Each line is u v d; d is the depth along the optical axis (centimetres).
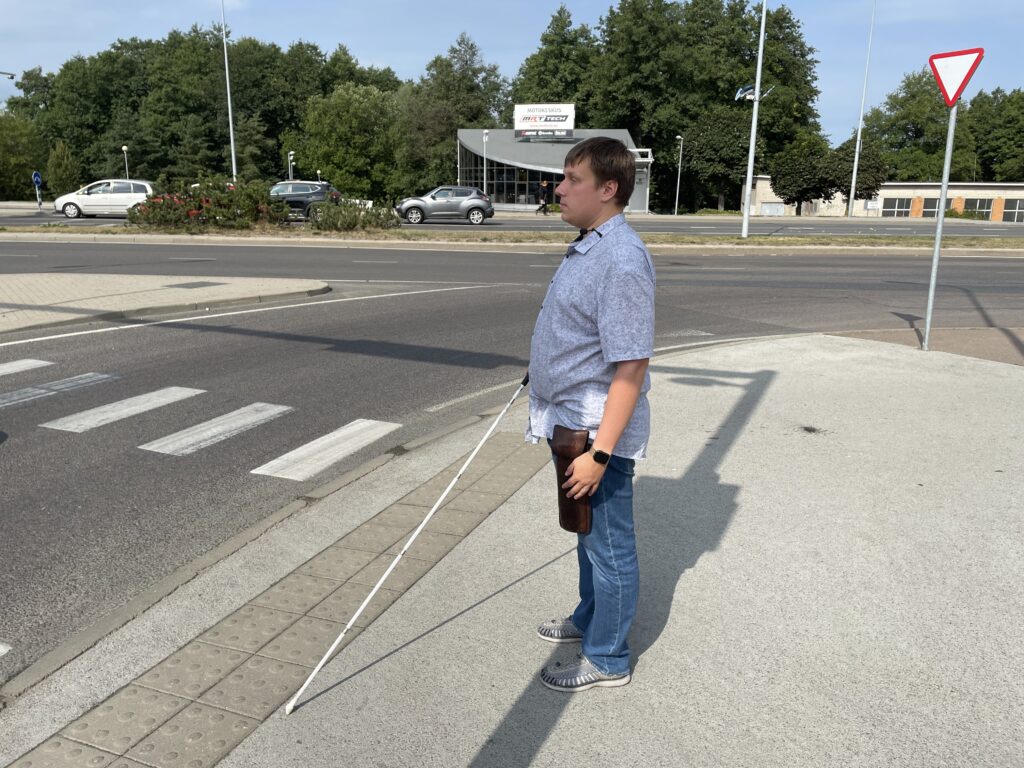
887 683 289
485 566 377
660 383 726
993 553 390
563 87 8106
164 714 271
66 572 389
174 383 745
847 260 2150
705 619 331
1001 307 1302
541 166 5772
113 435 596
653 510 440
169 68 8781
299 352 887
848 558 385
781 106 7456
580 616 310
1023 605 343
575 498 258
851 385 719
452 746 256
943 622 329
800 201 6644
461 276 1634
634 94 7144
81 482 504
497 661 302
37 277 1462
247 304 1223
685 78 7331
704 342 979
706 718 270
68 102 8794
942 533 412
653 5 7088
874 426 596
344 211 2662
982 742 258
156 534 432
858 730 264
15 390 711
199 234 2548
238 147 8475
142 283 1391
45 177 7675
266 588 363
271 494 489
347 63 9688
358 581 364
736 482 482
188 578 373
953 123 841
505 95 9512
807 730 264
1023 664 301
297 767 246
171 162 8431
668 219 4569
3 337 936
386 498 467
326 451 568
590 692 284
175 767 246
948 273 1839
